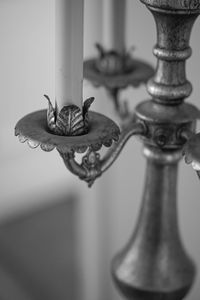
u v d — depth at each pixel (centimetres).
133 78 73
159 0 52
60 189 151
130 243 64
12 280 156
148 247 62
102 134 53
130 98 120
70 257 157
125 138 57
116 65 74
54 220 154
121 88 74
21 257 156
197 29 105
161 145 58
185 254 64
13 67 128
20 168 144
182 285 62
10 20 123
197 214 126
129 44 115
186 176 124
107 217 148
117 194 143
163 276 62
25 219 153
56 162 146
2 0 121
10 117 134
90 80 73
